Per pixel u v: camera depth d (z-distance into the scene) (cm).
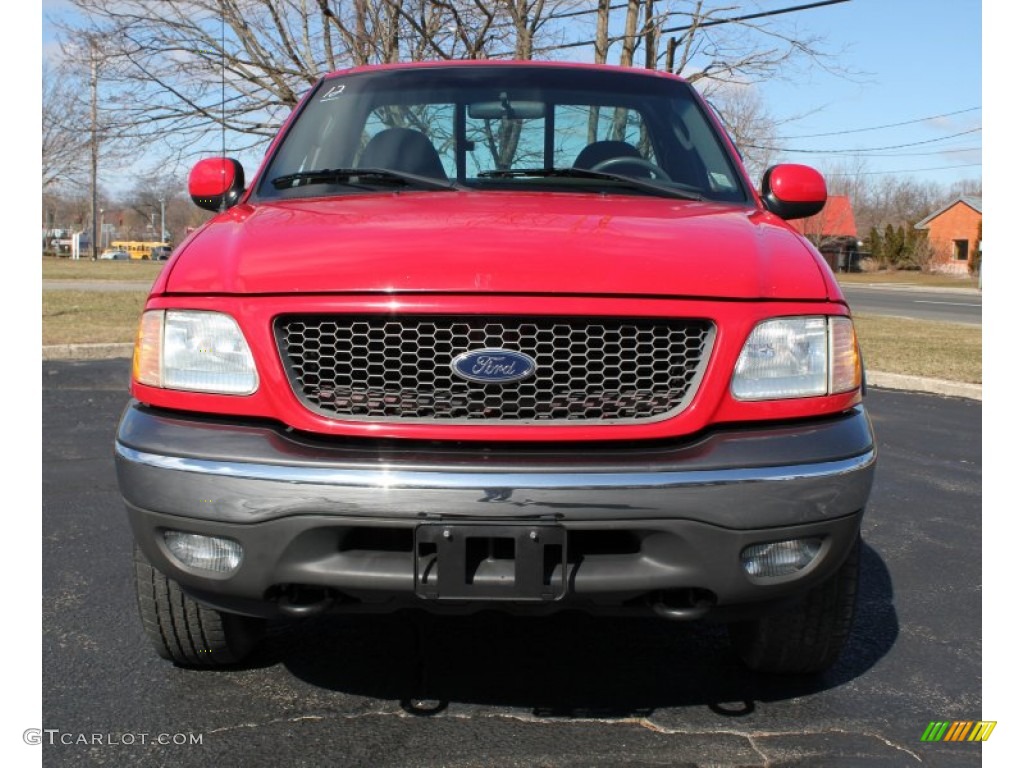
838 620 276
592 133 359
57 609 348
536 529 218
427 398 232
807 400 241
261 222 276
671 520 222
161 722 266
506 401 232
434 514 218
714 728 268
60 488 518
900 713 280
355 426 229
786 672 297
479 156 347
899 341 1434
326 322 235
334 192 322
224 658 293
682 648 323
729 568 227
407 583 223
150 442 236
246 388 236
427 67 387
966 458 651
